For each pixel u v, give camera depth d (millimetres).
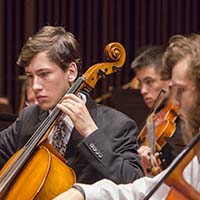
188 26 12484
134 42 12367
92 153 4484
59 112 4621
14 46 12078
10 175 4578
